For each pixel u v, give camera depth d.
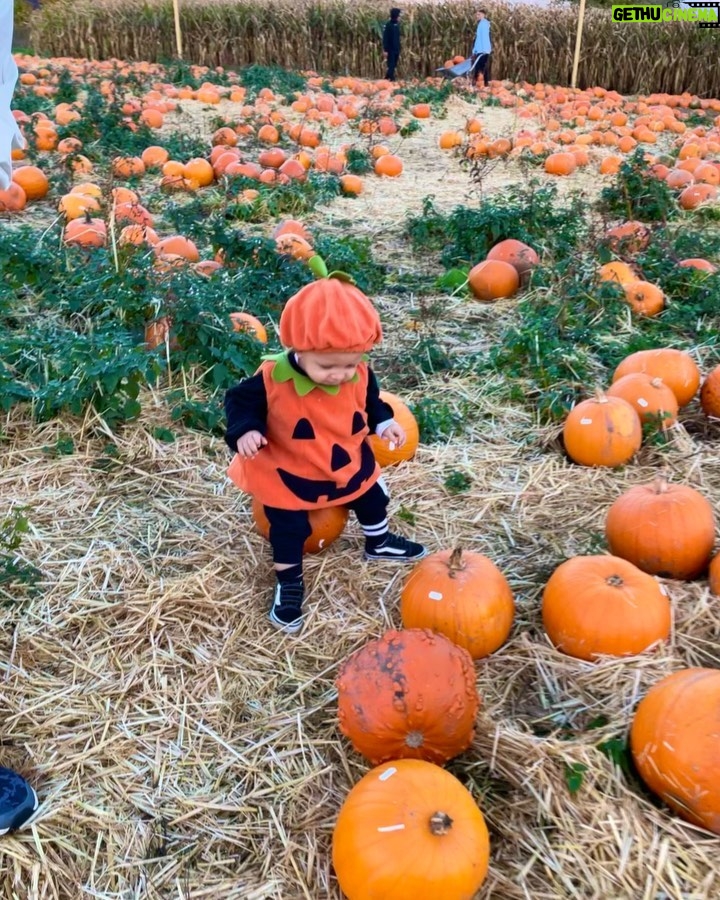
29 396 2.28
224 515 1.99
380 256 3.99
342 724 1.27
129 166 4.95
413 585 1.54
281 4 12.32
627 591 1.50
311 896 1.15
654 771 1.20
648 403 2.32
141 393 2.49
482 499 2.08
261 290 3.11
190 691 1.48
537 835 1.20
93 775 1.32
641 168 4.70
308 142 6.37
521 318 3.25
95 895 1.16
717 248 3.93
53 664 1.53
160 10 12.02
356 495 1.66
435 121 8.08
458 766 1.31
